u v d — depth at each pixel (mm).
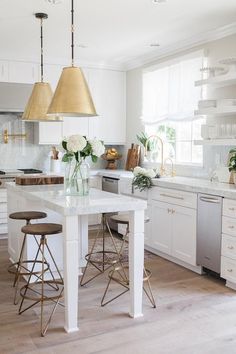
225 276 3580
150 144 5805
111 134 6387
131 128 6340
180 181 4375
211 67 4273
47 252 3676
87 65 6082
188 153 5156
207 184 4047
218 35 4434
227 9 3695
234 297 3375
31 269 3574
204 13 3805
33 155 6172
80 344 2572
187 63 4922
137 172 4676
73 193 3215
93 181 6074
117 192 5559
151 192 4699
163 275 3955
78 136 3074
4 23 4117
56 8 3658
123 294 3443
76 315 2758
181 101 5043
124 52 5445
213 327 2814
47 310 3094
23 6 3604
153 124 5660
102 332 2734
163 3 3520
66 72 2863
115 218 3340
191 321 2908
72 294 2730
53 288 3543
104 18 3955
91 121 6199
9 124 5984
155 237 4664
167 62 5262
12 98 5391
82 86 2850
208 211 3754
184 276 3930
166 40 4801
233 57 4242
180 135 5305
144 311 3076
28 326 2824
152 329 2781
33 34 4531
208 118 4715
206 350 2502
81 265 3861
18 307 3156
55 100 2842
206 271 4016
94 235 5598
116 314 3023
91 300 3299
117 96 6383
